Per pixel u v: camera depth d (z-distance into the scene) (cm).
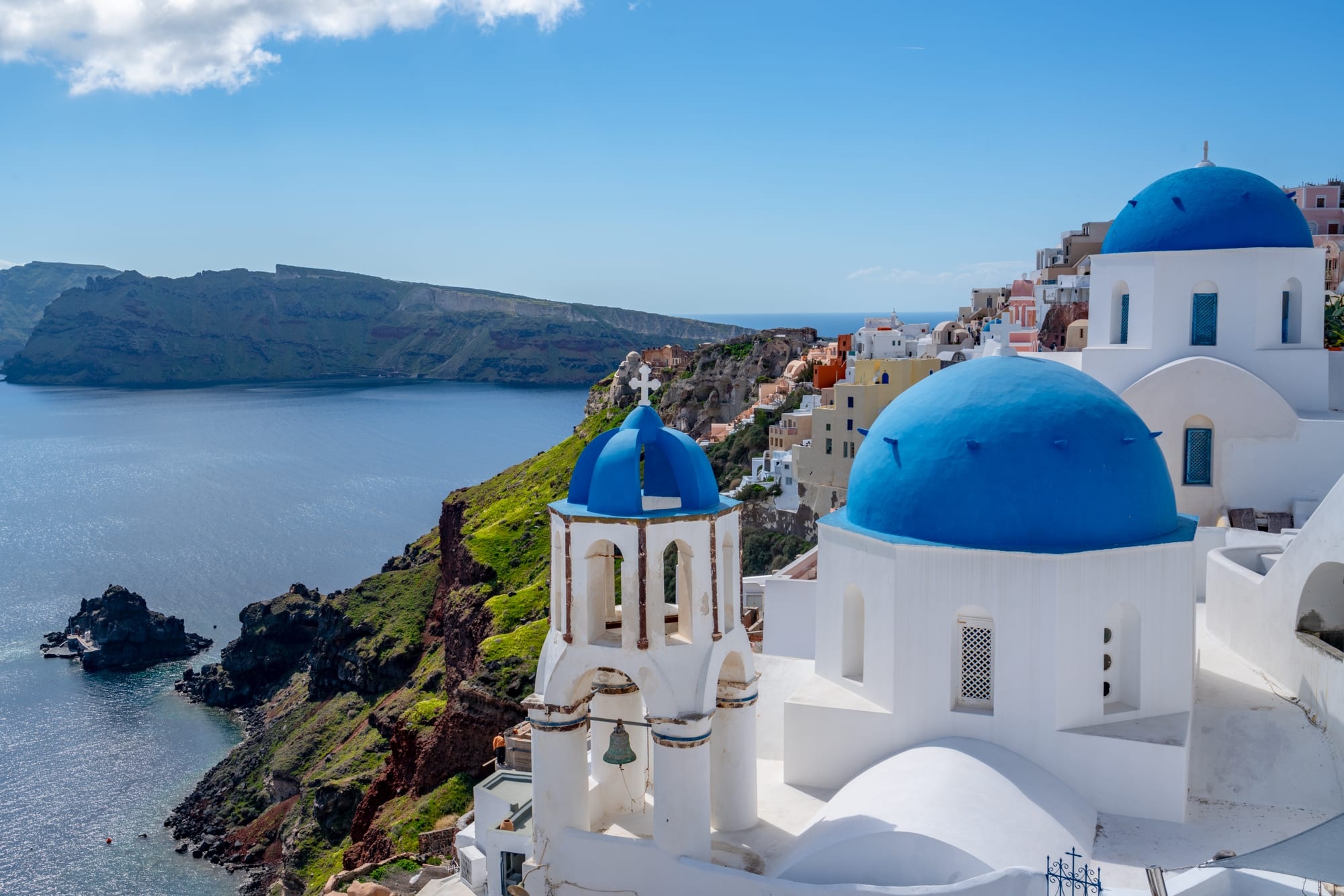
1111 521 1845
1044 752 1809
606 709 1934
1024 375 1972
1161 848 1667
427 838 4409
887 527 1961
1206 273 2894
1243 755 1938
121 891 6900
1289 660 2120
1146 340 2980
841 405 7244
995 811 1627
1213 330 2930
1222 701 2075
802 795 1967
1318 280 2883
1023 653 1814
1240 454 2814
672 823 1694
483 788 3316
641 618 1694
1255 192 2928
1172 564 1858
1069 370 2019
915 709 1903
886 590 1934
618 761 1783
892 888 1503
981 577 1831
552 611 1805
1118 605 1867
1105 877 1581
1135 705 1878
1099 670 1823
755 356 11756
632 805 1934
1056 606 1784
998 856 1531
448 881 3412
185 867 7231
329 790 6944
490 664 5981
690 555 1717
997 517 1841
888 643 1938
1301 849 1419
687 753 1681
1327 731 1947
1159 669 1870
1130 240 3030
